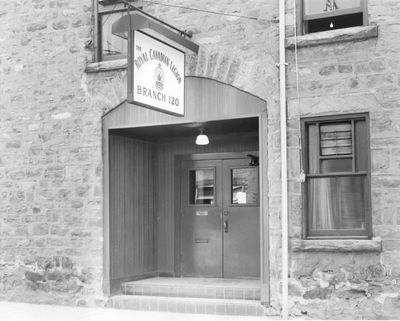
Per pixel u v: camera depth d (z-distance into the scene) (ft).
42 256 36.78
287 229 30.63
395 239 28.76
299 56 31.17
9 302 37.11
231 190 38.45
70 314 33.06
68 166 36.50
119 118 35.58
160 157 40.19
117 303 34.68
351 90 30.09
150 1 34.81
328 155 30.81
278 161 31.32
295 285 30.37
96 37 36.76
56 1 37.60
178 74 31.42
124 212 36.99
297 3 31.76
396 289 28.60
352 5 31.12
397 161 28.99
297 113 31.04
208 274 38.65
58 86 37.09
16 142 37.99
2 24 38.88
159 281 36.83
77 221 36.01
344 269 29.55
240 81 32.45
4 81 38.58
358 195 30.22
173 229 39.65
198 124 34.37
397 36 29.45
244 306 31.63
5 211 38.01
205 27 33.37
